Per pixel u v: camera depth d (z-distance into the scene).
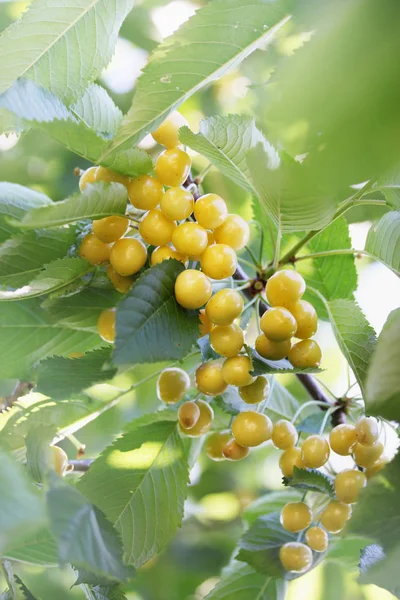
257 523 1.12
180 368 1.11
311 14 0.48
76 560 0.87
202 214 0.99
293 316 1.00
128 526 1.04
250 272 1.28
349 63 0.44
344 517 1.06
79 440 1.33
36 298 1.06
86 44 0.99
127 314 0.94
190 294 0.96
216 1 0.88
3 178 1.48
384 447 1.06
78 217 0.97
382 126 0.42
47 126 0.95
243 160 0.99
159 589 1.64
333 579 1.41
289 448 1.07
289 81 0.45
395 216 1.02
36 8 0.96
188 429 1.06
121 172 1.00
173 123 1.01
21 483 0.82
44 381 0.97
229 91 1.34
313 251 1.17
